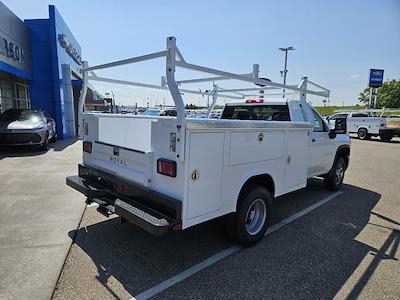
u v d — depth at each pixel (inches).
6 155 402.0
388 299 105.4
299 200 226.1
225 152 119.0
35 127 426.3
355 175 327.9
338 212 198.8
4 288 106.3
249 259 131.6
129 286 109.7
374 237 158.6
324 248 144.2
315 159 215.3
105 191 144.0
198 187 110.7
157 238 150.3
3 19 495.8
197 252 137.1
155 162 116.7
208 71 114.7
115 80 174.9
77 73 850.1
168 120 108.9
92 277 114.8
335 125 224.4
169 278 115.4
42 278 113.0
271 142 143.0
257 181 148.2
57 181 258.7
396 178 314.2
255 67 184.1
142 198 123.5
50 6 620.4
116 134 158.6
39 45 641.6
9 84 634.8
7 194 218.7
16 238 147.1
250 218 146.4
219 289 109.0
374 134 826.8
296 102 196.5
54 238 147.9
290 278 117.3
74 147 497.0
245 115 224.4
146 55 114.7
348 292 109.0
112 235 152.7
